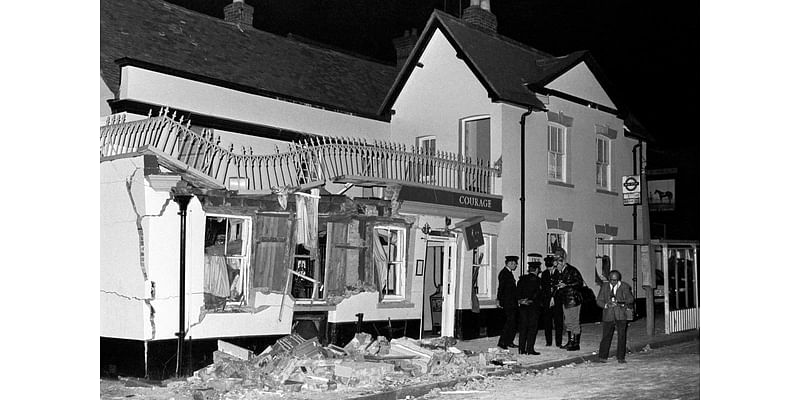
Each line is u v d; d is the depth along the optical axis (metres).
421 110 20.97
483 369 13.50
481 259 18.70
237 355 12.20
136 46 17.88
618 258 23.17
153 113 16.12
